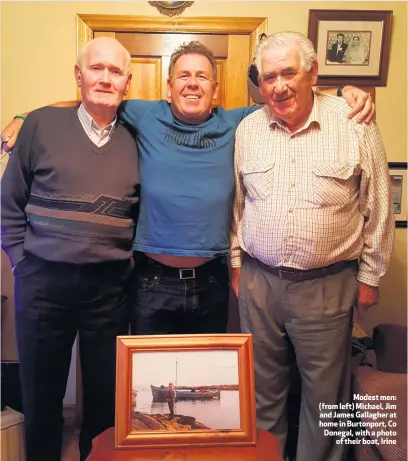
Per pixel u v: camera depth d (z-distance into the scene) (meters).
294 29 1.99
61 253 1.39
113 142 1.46
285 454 1.75
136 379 1.21
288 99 1.35
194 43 1.48
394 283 2.14
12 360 2.12
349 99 1.45
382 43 1.98
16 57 1.98
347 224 1.42
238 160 1.51
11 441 1.63
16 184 1.44
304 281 1.44
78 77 1.45
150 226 1.47
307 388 1.52
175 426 1.20
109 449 1.18
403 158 2.07
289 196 1.39
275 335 1.53
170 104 1.55
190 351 1.23
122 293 1.55
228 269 1.81
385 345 1.71
